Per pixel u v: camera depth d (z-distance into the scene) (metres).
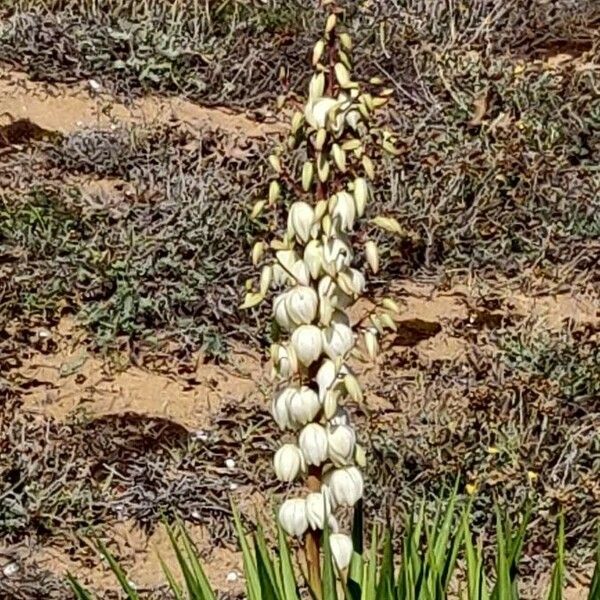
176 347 3.71
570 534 3.17
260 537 2.00
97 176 4.29
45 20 4.78
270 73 4.78
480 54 5.08
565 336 3.89
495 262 4.16
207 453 3.36
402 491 3.19
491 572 3.03
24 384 3.54
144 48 4.72
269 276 1.75
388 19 5.09
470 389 3.65
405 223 4.18
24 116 4.44
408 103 4.79
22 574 2.96
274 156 1.77
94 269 3.81
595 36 5.16
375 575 2.01
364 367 3.75
